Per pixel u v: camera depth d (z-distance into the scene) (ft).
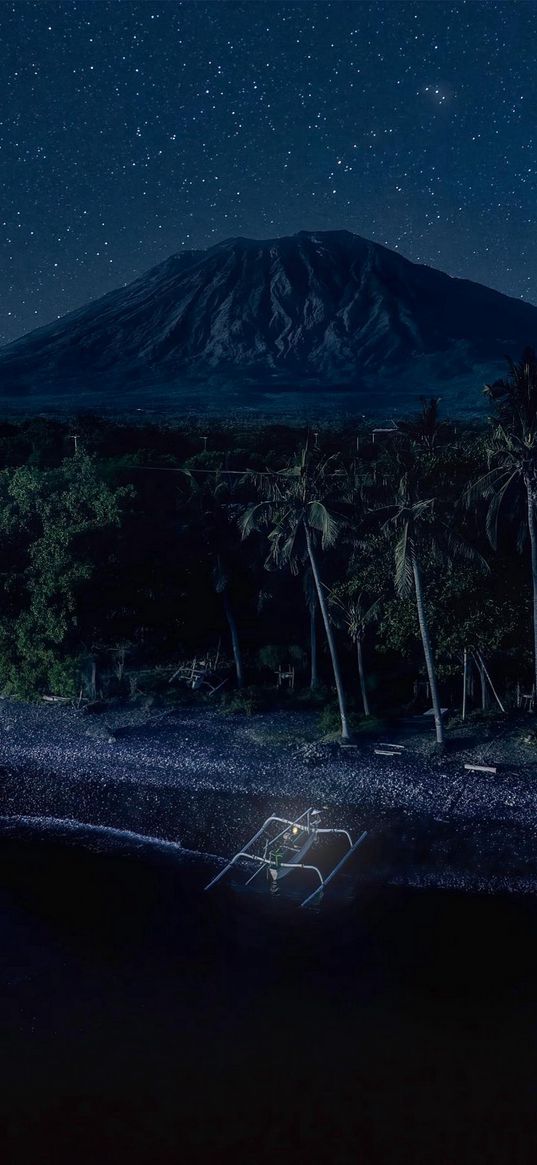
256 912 105.50
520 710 165.48
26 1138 72.08
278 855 113.50
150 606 186.80
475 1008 87.66
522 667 174.09
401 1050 81.87
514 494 163.84
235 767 147.64
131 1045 82.79
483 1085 77.51
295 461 180.14
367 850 118.93
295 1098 76.43
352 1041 82.99
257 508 166.91
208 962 95.86
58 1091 77.25
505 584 159.53
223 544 188.55
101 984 91.86
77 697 182.29
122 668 195.42
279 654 194.29
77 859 118.42
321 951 97.66
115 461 258.78
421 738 156.25
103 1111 75.05
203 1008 88.02
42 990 90.79
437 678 178.70
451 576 157.99
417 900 106.52
